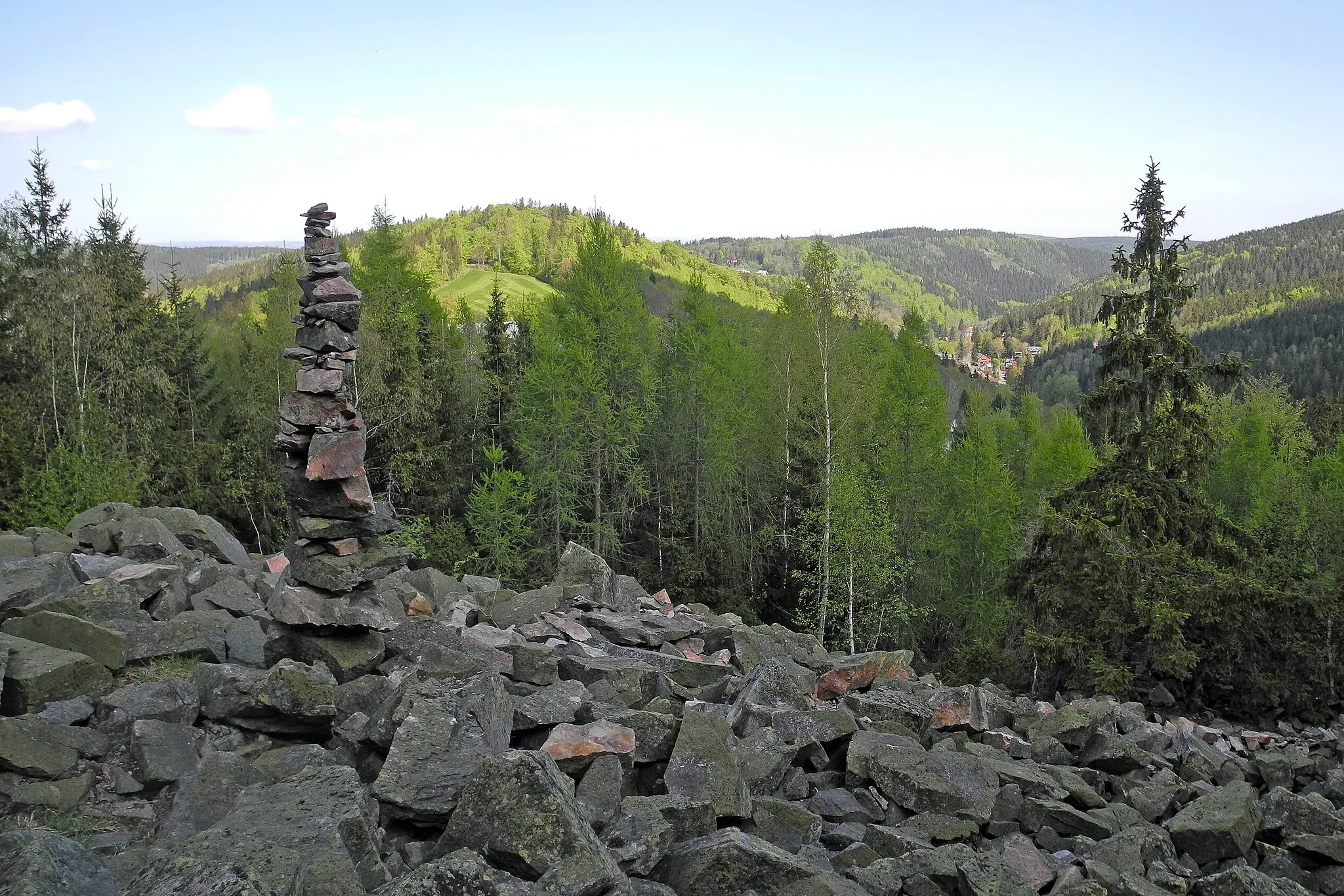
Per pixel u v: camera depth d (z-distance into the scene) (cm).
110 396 3688
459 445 4650
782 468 4091
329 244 845
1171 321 2283
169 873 460
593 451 3688
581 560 1495
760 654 1246
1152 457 2208
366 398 3616
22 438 2858
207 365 5009
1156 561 1881
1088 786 927
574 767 729
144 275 4456
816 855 693
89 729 705
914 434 3975
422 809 633
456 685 862
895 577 3144
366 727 768
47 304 3588
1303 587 1909
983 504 3838
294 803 579
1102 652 1834
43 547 1149
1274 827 866
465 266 16675
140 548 1148
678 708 969
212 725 764
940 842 791
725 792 738
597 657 1063
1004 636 3275
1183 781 994
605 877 528
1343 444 5100
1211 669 1739
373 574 876
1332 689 1709
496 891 487
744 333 5225
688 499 4147
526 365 4222
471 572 3519
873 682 1201
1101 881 688
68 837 558
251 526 4391
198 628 921
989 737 1034
